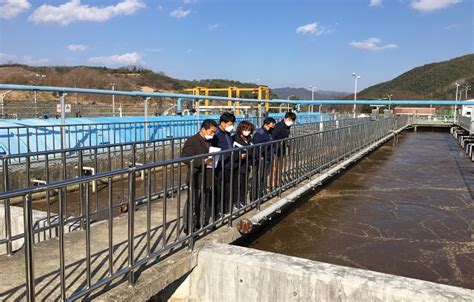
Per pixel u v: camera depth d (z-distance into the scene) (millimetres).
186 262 3879
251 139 6246
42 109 17359
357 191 8562
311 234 5848
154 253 3613
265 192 6012
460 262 4922
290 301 3691
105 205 6734
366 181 9664
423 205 7496
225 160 5023
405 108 43500
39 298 3043
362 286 3414
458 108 37562
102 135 10867
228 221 4844
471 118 20438
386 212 7004
